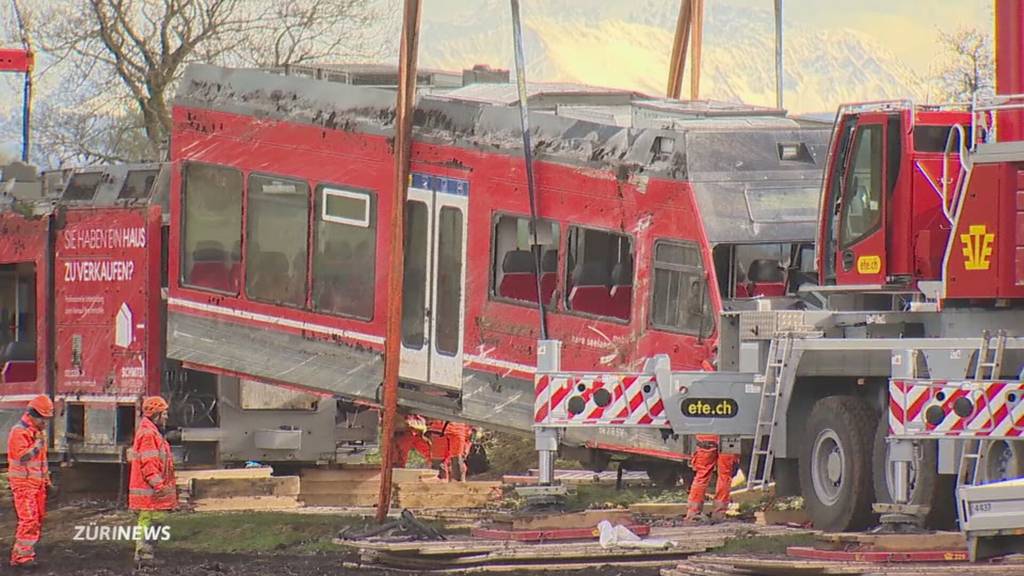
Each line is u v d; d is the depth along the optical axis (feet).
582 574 177.37
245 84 265.75
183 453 276.00
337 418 289.12
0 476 315.78
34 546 212.64
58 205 285.43
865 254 206.39
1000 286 183.83
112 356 278.05
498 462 348.59
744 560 169.99
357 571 187.21
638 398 196.54
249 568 192.44
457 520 237.25
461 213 241.55
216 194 268.62
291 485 259.19
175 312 271.69
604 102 255.91
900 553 166.50
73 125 554.87
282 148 260.83
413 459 348.59
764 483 198.90
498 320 237.66
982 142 196.34
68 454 281.33
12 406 290.76
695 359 216.95
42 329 286.87
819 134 229.45
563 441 236.22
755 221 220.84
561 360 231.91
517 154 235.81
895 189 204.85
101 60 540.93
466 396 241.14
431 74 279.49
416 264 247.09
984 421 174.40
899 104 204.33
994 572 157.89
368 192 250.98
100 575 190.60
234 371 266.36
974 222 186.19
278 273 261.24
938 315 195.83
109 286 278.46
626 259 228.84
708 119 239.91
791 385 197.36
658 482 249.96
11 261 290.97
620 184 226.58
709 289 216.54
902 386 175.01
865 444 190.70
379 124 249.96
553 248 234.17
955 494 179.93
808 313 204.33
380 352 249.96
